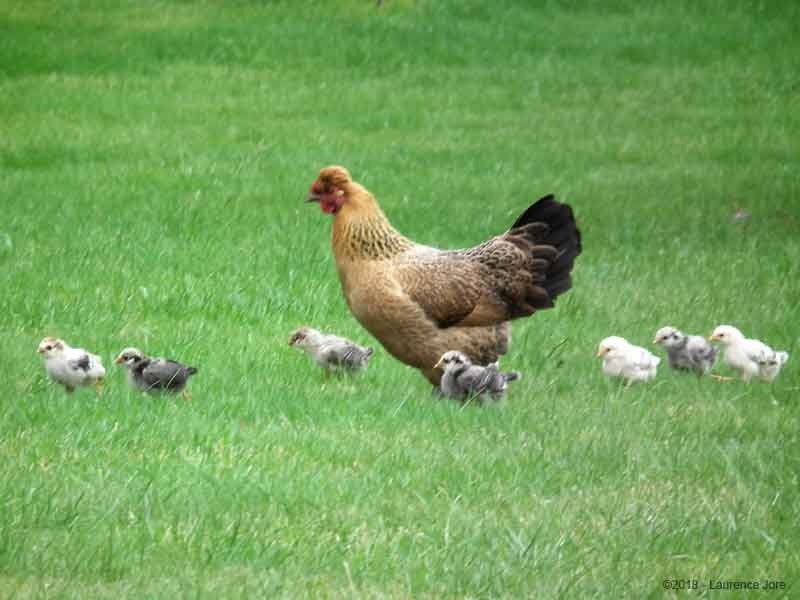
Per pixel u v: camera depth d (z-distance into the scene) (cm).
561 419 1229
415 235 2070
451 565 896
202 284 1692
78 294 1628
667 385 1377
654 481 1078
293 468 1066
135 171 2405
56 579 857
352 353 1355
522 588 871
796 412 1280
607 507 1010
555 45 3706
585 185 2452
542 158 2689
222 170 2452
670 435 1195
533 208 1331
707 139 2877
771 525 989
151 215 2088
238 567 887
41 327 1498
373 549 919
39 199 2170
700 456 1132
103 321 1522
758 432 1213
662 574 900
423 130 2912
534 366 1434
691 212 2261
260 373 1355
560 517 990
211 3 3862
